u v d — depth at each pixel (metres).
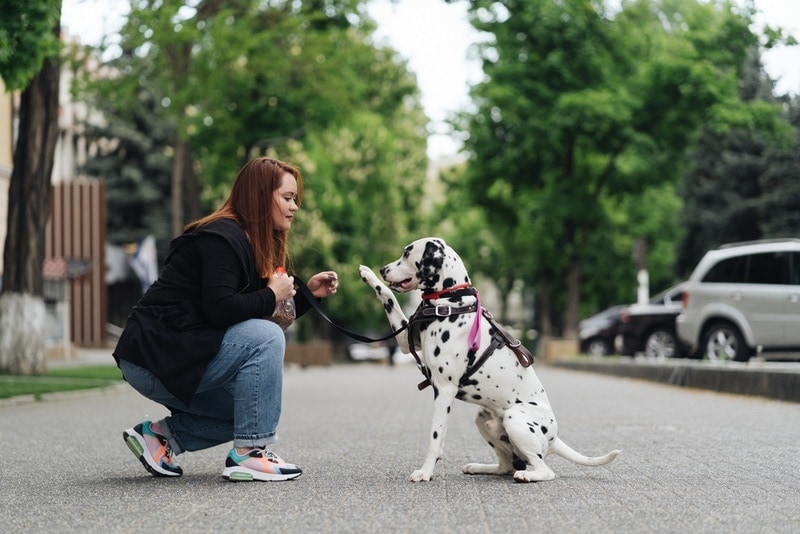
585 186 40.50
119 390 18.34
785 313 17.70
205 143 33.12
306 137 36.19
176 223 30.33
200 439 7.01
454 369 6.70
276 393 6.71
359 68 44.59
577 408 13.93
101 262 46.50
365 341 6.98
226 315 6.48
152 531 5.09
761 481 6.80
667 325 25.17
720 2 37.53
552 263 46.03
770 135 31.92
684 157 39.53
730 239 37.41
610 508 5.73
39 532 5.11
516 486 6.56
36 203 19.77
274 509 5.70
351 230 53.12
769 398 15.33
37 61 14.55
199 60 26.89
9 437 10.06
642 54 39.00
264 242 6.75
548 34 37.78
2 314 19.72
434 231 60.25
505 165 40.06
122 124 51.31
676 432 10.36
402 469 7.46
